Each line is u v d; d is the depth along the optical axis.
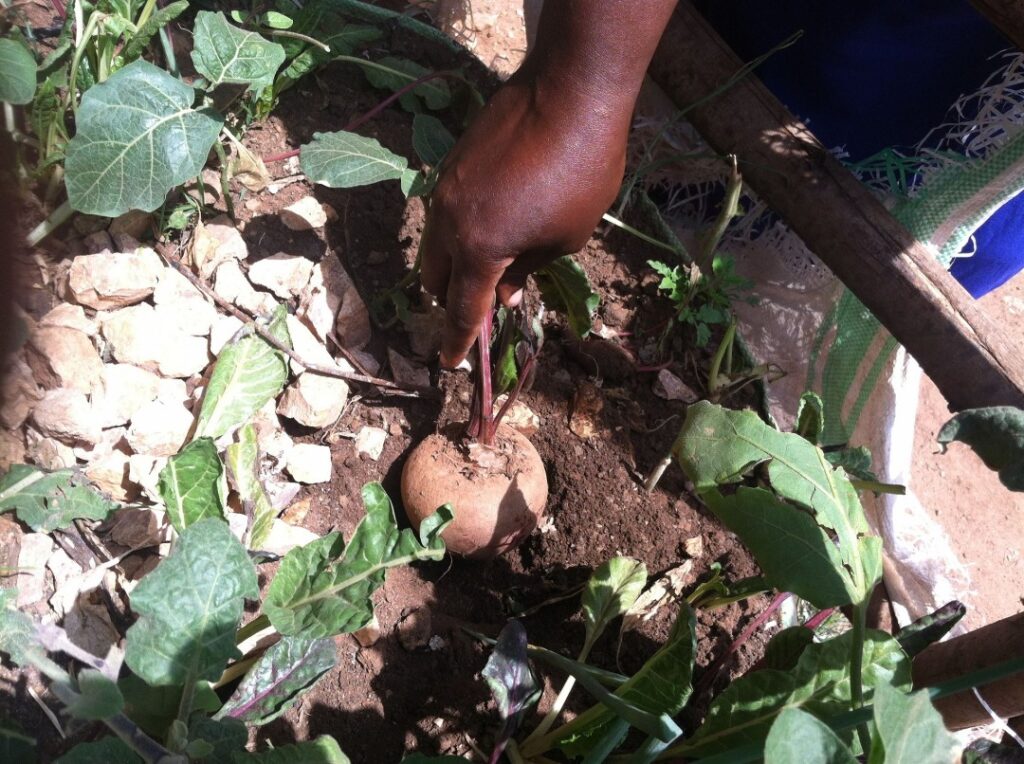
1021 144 0.67
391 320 0.69
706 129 0.72
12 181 0.38
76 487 0.51
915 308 0.63
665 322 0.77
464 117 0.79
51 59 0.59
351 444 0.64
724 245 0.87
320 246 0.69
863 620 0.45
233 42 0.59
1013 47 0.69
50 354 0.54
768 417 0.75
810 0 0.74
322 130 0.75
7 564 0.49
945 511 0.96
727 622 0.64
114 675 0.47
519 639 0.51
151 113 0.55
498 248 0.47
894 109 0.76
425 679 0.58
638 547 0.66
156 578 0.40
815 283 0.83
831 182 0.68
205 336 0.62
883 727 0.31
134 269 0.60
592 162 0.47
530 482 0.60
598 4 0.43
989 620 0.88
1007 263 0.84
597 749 0.46
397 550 0.47
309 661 0.47
